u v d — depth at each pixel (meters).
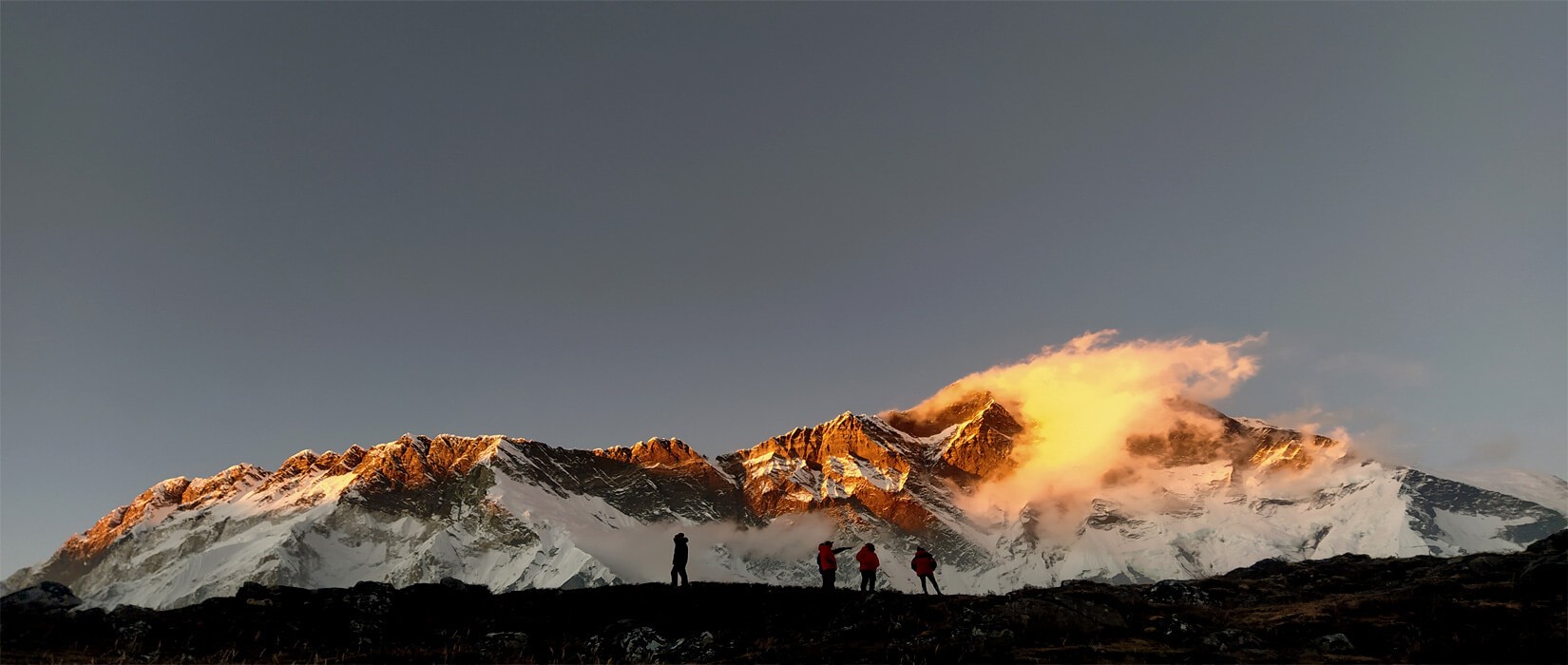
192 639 43.94
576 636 48.03
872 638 44.38
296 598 50.94
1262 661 38.31
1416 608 44.16
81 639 43.34
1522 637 37.03
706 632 46.22
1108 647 41.22
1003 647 41.25
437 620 50.12
